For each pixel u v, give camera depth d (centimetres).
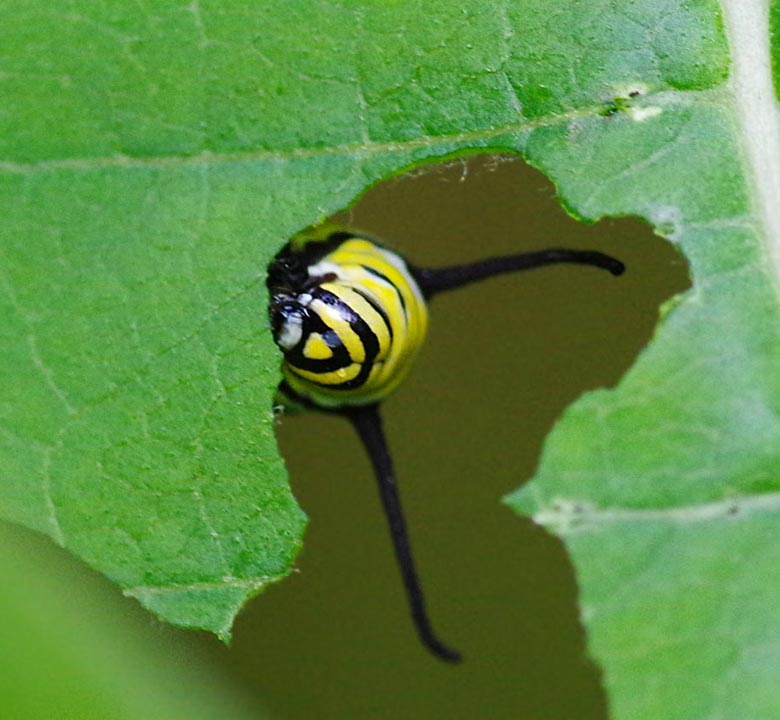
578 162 12
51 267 12
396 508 13
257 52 12
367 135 12
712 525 12
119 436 12
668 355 12
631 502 12
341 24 12
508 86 12
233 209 12
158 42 12
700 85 12
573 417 12
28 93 12
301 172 12
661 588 12
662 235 12
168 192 12
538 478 12
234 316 12
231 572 12
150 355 12
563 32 12
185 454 12
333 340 13
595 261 13
